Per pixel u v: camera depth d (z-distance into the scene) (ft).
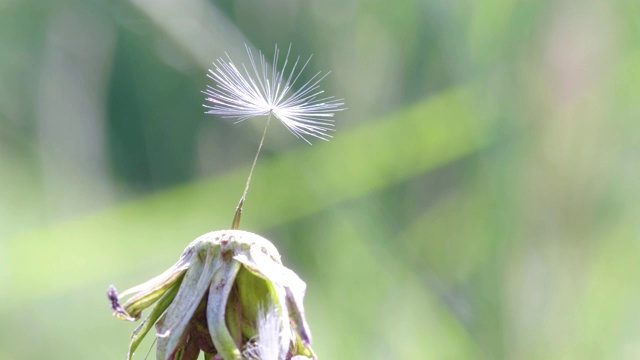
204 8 1.69
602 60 1.50
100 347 1.88
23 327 1.83
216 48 1.69
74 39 2.16
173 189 1.91
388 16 1.59
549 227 1.53
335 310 1.57
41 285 1.84
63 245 1.87
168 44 2.06
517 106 1.54
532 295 1.52
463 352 1.52
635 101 1.51
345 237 1.61
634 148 1.51
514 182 1.54
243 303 0.86
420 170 1.60
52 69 2.12
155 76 2.11
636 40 1.50
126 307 0.86
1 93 2.19
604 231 1.52
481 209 1.56
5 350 1.81
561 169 1.52
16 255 1.84
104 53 2.16
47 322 1.85
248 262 0.86
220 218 1.85
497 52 1.55
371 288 1.57
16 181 1.98
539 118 1.53
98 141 2.11
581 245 1.52
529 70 1.53
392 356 1.53
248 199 1.81
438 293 1.56
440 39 1.58
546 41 1.52
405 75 1.59
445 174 1.60
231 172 1.85
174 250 1.87
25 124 2.16
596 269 1.51
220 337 0.85
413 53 1.59
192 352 0.86
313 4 1.65
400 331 1.54
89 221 1.92
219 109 0.92
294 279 0.86
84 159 2.07
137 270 1.89
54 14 2.20
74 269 1.86
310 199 1.63
